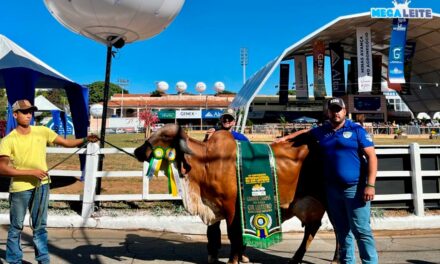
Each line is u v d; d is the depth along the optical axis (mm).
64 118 23672
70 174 6672
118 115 65875
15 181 3826
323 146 3766
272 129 38781
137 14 6637
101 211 6570
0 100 36188
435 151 6703
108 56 7234
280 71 42875
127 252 5012
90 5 6391
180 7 7242
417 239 5742
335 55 40875
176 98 66250
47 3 6914
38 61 10398
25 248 5000
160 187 8406
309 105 57156
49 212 6484
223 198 4016
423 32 37156
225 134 4199
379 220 6312
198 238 5871
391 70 30828
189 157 4062
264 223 4000
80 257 4742
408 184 6770
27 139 3838
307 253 5043
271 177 4047
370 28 36125
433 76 47406
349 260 3783
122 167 11914
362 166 3574
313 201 4207
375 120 43938
